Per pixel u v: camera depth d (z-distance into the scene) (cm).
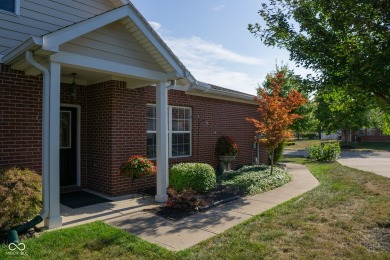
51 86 485
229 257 372
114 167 725
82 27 500
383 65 300
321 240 429
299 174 1165
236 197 714
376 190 784
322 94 416
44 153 483
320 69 386
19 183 461
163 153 671
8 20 588
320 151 1758
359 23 328
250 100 1227
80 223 512
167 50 635
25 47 469
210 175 780
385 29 317
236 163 1197
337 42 362
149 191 763
